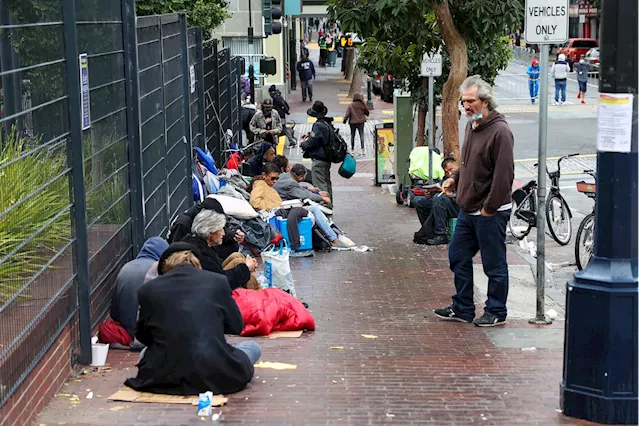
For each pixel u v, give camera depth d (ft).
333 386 22.17
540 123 28.89
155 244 26.43
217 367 21.03
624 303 19.19
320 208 43.21
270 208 42.19
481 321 28.78
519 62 209.87
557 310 32.04
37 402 19.74
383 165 68.33
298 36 199.00
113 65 27.91
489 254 28.63
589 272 19.52
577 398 19.76
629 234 19.33
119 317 25.12
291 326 27.94
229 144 63.10
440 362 24.56
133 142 29.50
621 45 19.02
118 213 28.07
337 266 39.40
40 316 20.16
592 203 58.49
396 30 55.01
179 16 41.32
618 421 19.42
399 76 61.82
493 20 48.06
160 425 19.21
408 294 33.86
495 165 27.61
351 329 28.58
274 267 32.32
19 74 22.74
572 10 258.16
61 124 22.56
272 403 20.75
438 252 42.34
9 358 17.90
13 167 19.48
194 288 21.39
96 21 25.86
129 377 22.49
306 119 115.03
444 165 43.78
